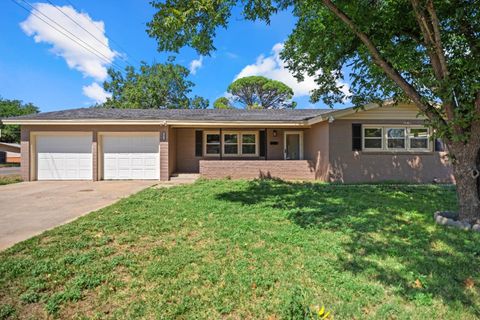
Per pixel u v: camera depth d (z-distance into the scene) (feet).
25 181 36.68
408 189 28.37
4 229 14.56
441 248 11.61
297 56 25.93
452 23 16.63
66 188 30.27
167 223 15.37
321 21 21.24
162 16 17.49
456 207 19.53
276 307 7.47
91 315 7.26
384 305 7.50
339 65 24.14
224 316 7.20
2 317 7.14
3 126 112.16
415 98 16.26
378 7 17.62
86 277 9.07
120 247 11.84
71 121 36.11
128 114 41.65
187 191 27.02
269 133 45.06
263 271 9.54
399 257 10.66
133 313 7.30
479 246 11.66
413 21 17.97
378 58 16.70
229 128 44.78
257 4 18.29
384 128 34.86
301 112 48.11
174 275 9.30
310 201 21.97
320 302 7.69
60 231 13.76
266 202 21.57
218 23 18.54
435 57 15.38
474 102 14.73
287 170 38.45
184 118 37.88
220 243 12.28
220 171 38.06
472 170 14.89
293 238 12.85
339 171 34.40
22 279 8.93
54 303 7.67
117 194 26.30
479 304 7.55
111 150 38.17
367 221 15.79
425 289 8.29
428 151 34.76
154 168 38.40
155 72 96.58
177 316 7.18
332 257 10.71
